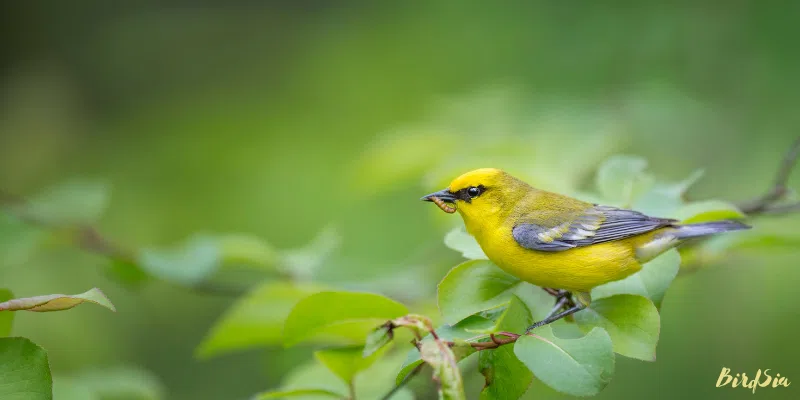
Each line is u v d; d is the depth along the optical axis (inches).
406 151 427.2
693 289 485.7
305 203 617.6
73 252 552.4
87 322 544.4
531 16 573.9
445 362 190.9
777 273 476.1
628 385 474.6
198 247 395.2
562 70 530.3
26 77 733.9
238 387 557.6
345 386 282.2
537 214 275.4
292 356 423.2
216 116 692.7
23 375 197.6
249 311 338.6
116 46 756.0
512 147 392.8
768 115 502.0
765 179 484.7
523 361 195.2
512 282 245.6
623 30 529.0
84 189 415.5
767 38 511.8
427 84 640.4
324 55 705.6
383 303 223.3
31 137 696.4
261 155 652.1
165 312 571.8
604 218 269.4
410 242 561.0
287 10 748.6
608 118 454.9
